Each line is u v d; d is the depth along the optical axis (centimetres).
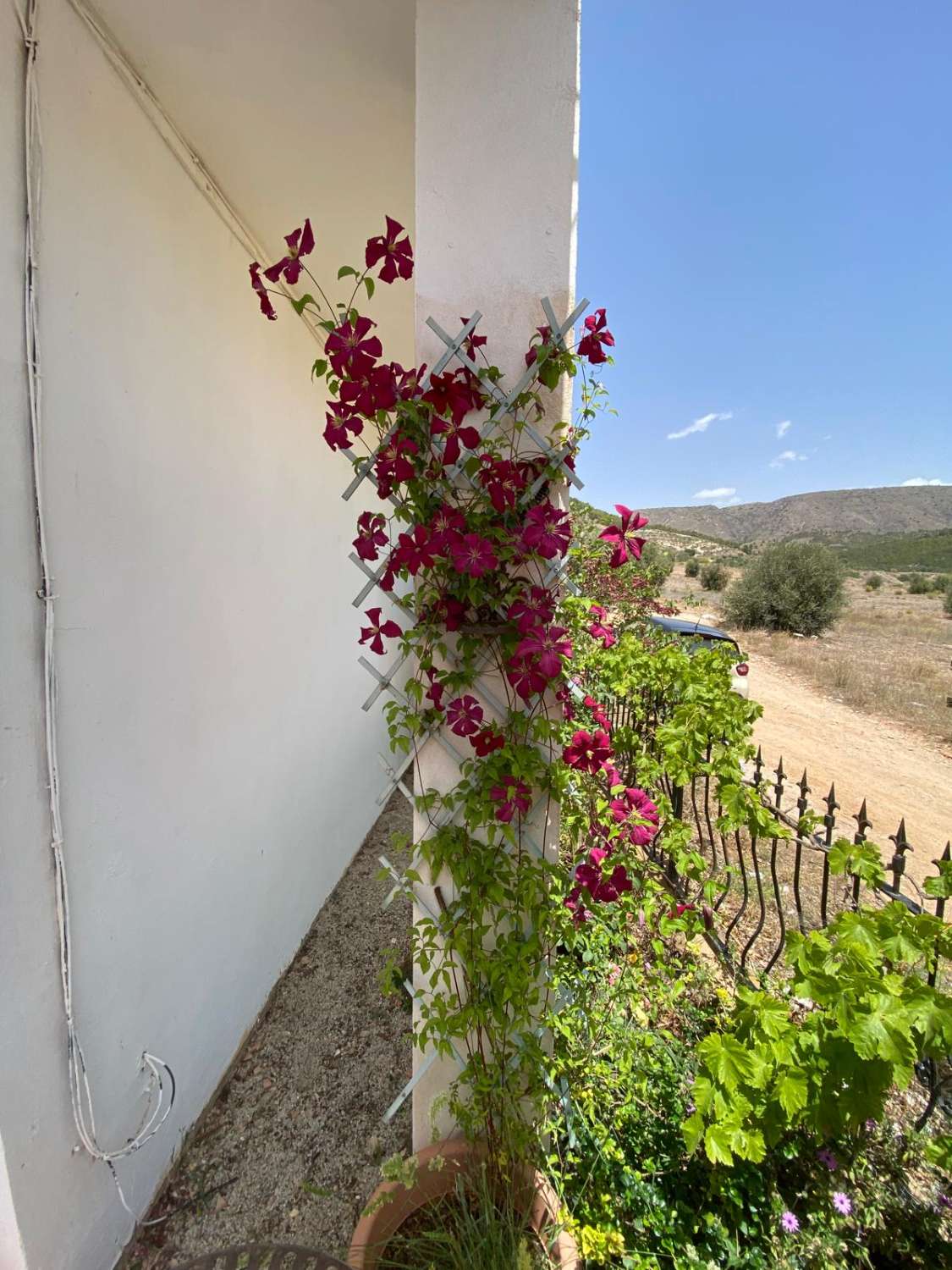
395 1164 122
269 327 230
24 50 110
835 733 657
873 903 290
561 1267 113
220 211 190
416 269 121
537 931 130
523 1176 128
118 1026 141
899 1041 98
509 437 121
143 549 152
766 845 363
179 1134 167
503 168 117
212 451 188
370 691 390
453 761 135
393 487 119
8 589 110
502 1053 132
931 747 615
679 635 439
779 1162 130
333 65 142
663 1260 122
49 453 120
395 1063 200
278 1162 168
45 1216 116
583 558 164
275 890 237
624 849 140
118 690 142
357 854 357
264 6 125
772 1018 112
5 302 108
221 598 195
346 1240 147
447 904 140
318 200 197
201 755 182
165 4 125
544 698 130
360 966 252
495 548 118
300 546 267
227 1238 149
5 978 108
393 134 166
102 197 135
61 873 121
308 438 275
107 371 138
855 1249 117
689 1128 109
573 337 120
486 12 115
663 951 179
